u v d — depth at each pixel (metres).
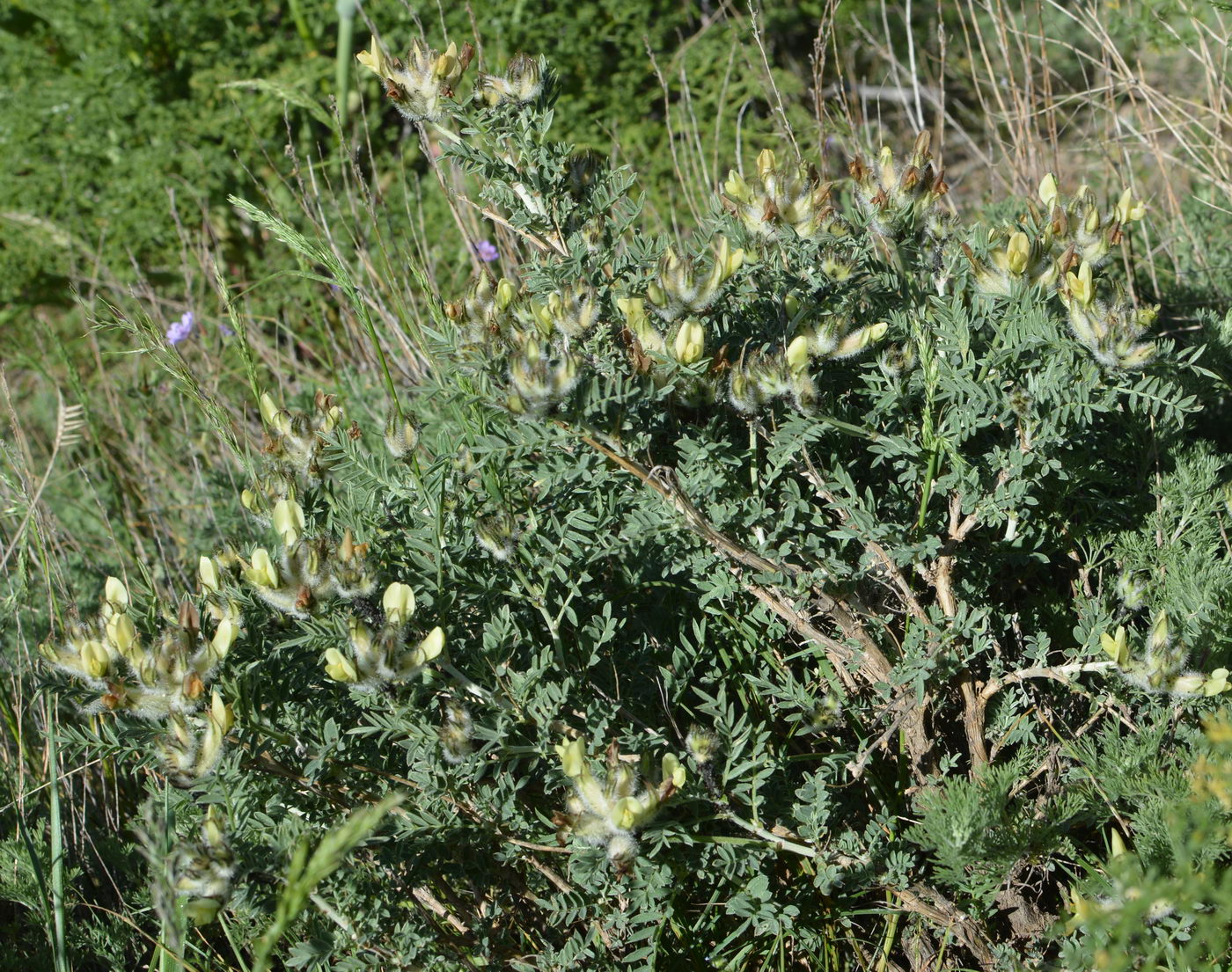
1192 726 2.18
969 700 2.28
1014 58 5.64
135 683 1.92
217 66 6.23
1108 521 2.59
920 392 2.31
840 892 2.18
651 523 2.21
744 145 5.50
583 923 2.25
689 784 2.05
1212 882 1.70
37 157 6.17
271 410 2.38
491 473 2.29
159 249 6.07
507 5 6.12
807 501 2.31
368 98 6.23
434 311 2.44
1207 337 2.97
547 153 2.58
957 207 4.81
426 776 2.07
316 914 2.12
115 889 2.74
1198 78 4.97
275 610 2.21
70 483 4.40
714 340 2.39
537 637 2.43
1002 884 2.19
